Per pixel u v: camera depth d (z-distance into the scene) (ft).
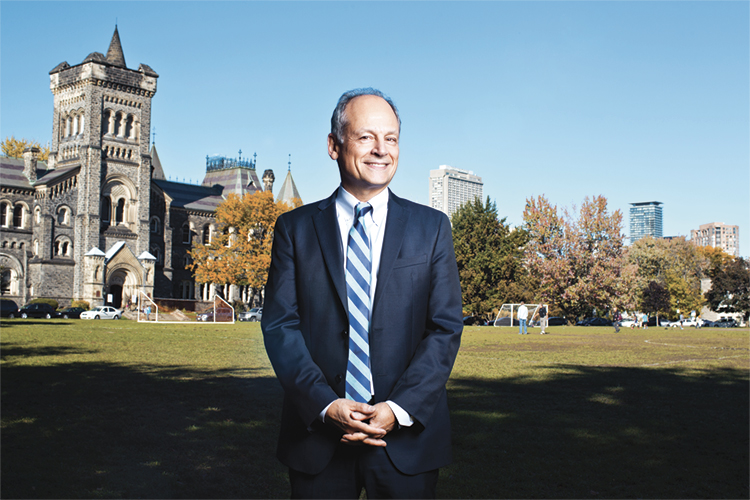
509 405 36.22
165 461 23.93
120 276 260.42
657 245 325.01
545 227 224.94
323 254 10.61
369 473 9.83
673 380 48.67
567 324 240.53
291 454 10.16
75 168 257.34
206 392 40.52
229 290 322.14
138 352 71.00
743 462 24.20
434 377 9.88
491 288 253.65
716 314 376.48
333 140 10.97
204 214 323.98
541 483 21.49
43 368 53.52
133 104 275.59
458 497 20.07
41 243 247.29
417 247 10.59
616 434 28.73
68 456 24.57
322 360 10.35
